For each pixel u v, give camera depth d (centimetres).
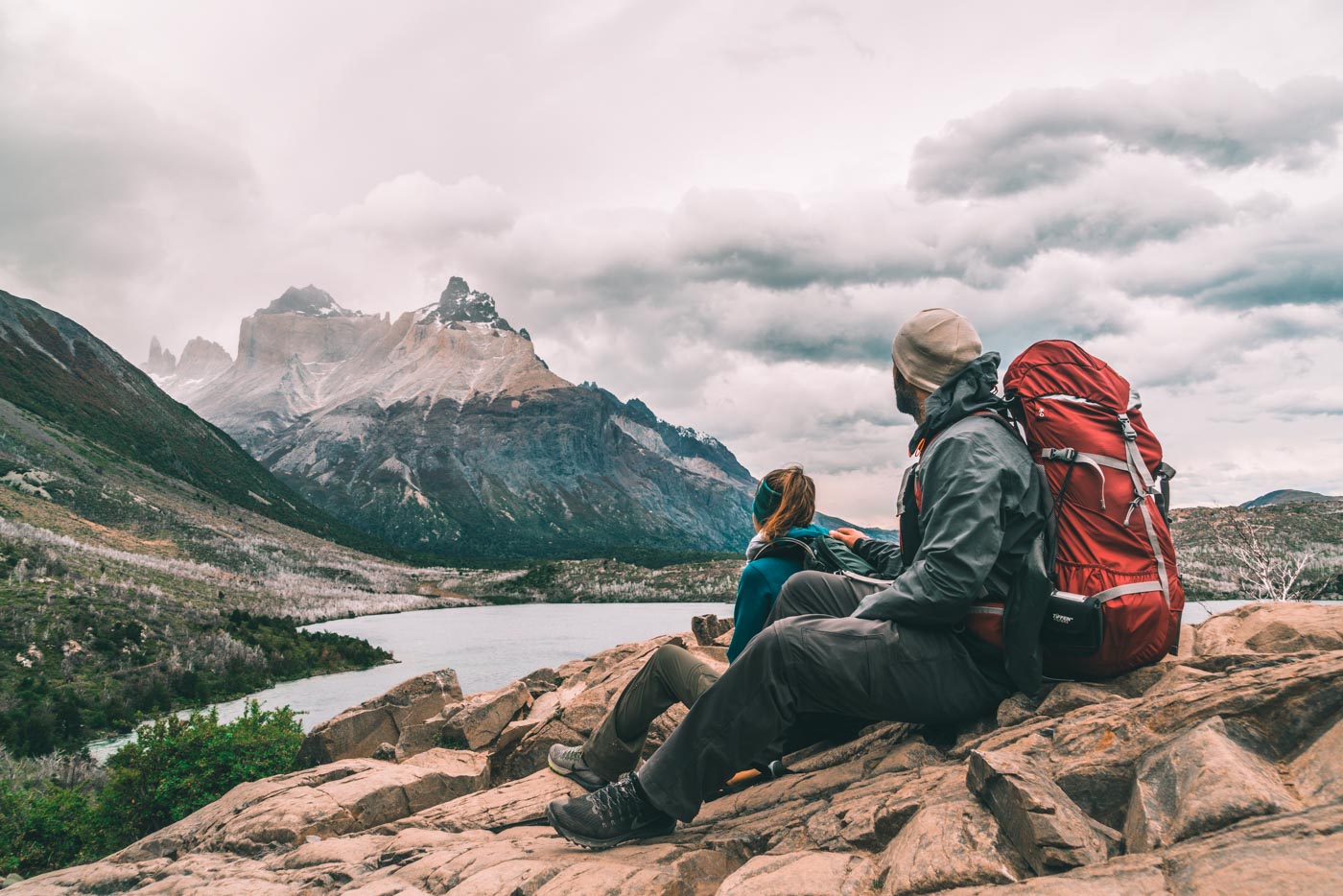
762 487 422
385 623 15525
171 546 16575
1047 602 280
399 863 416
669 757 306
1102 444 280
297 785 645
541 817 474
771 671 290
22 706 5216
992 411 303
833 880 239
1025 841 211
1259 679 236
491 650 10306
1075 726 266
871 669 281
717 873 299
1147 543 279
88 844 1380
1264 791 189
